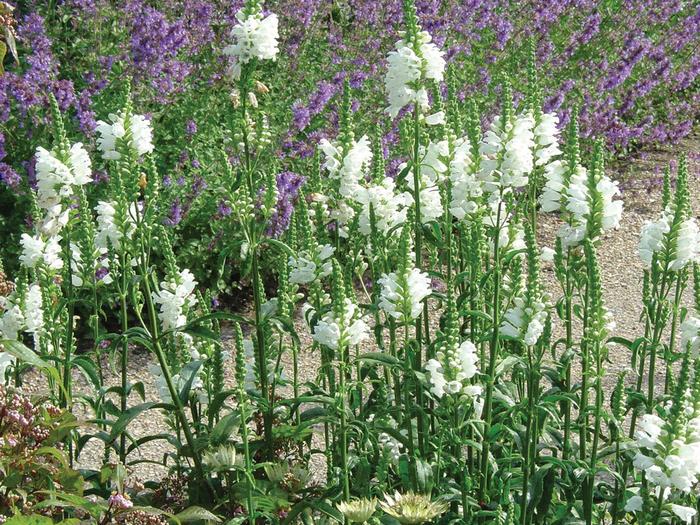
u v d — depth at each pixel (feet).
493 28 14.69
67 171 7.26
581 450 7.30
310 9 13.09
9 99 11.19
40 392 7.23
